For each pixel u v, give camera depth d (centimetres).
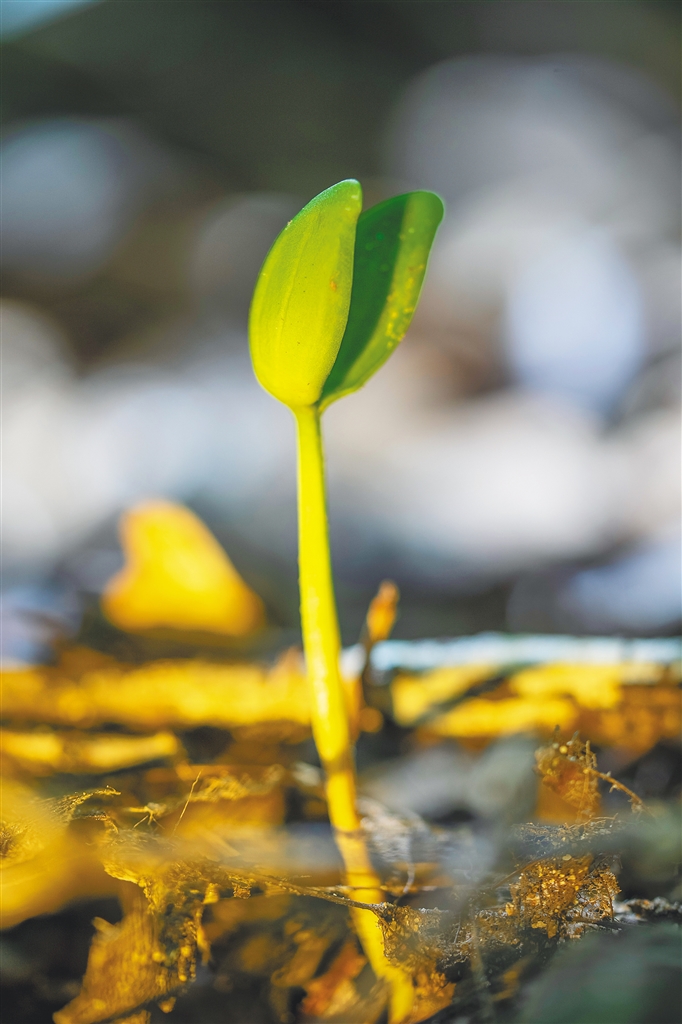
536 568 50
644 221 106
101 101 119
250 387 88
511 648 20
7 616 21
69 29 111
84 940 15
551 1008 14
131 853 15
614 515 58
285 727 19
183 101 120
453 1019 15
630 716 19
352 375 16
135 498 66
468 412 80
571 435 73
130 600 22
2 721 18
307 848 16
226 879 15
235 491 66
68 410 84
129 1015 15
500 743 18
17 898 15
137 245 113
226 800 17
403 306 16
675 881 15
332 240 15
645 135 114
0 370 94
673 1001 14
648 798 17
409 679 19
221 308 111
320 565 16
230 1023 15
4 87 116
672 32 109
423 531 58
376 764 18
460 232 107
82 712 19
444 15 118
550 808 17
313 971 15
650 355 85
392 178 124
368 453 74
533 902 15
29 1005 15
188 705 19
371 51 123
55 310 107
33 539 59
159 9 112
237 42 118
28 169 114
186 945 15
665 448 66
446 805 17
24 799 16
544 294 93
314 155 124
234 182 122
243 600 23
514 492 62
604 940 15
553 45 117
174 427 79
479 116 120
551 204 110
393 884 16
